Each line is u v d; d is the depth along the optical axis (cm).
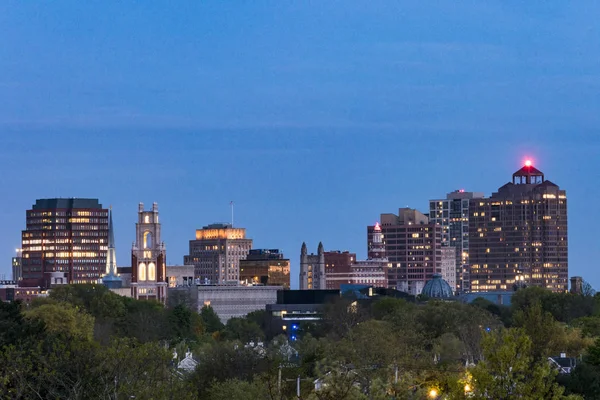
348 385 19425
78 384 18475
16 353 19438
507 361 19062
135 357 19288
